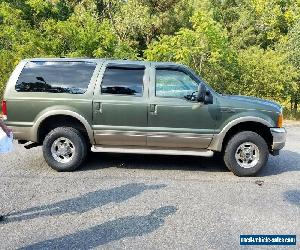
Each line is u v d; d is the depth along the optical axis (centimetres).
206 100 638
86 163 718
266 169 714
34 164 705
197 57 1507
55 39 1388
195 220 464
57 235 420
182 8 2452
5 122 657
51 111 645
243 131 656
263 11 3153
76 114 646
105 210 490
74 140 652
